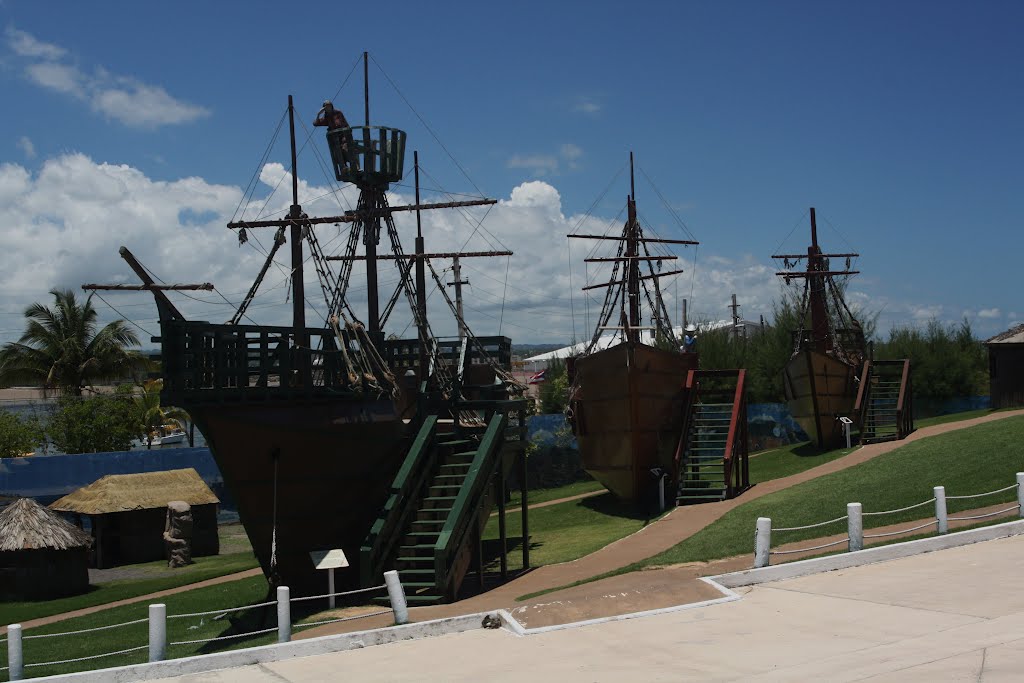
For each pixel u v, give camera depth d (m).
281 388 18.00
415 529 18.92
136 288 16.80
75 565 26.38
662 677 9.76
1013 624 10.68
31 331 49.22
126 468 37.47
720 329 50.75
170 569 30.36
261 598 21.47
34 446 43.03
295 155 21.62
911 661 9.56
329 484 18.78
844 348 41.19
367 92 28.30
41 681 11.32
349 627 15.29
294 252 21.41
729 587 13.98
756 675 9.58
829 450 33.88
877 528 17.67
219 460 17.83
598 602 13.01
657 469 27.17
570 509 31.19
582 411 30.41
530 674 10.30
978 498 18.52
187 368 16.98
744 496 25.80
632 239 39.84
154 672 11.53
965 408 47.47
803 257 42.62
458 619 12.94
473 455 20.50
